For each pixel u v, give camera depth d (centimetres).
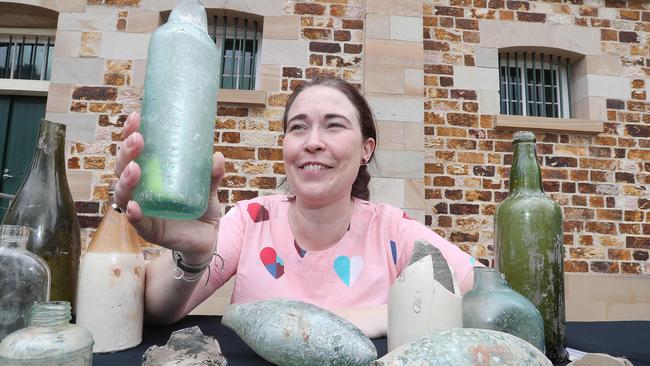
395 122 287
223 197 279
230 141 285
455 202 295
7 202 303
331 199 107
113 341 73
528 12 322
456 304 61
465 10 318
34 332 52
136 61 288
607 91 317
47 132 87
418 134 287
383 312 92
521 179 86
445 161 299
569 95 335
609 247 296
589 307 287
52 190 85
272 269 110
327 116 106
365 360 58
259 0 302
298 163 107
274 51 296
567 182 302
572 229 296
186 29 59
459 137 302
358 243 115
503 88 332
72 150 275
